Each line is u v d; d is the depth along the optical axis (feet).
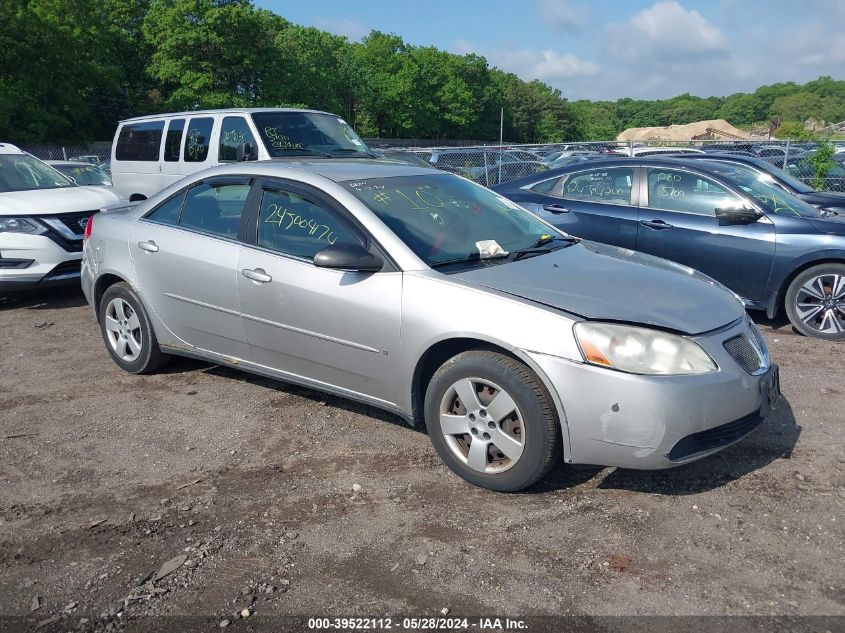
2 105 115.24
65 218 25.54
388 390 13.16
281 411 15.66
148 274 16.71
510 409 11.54
